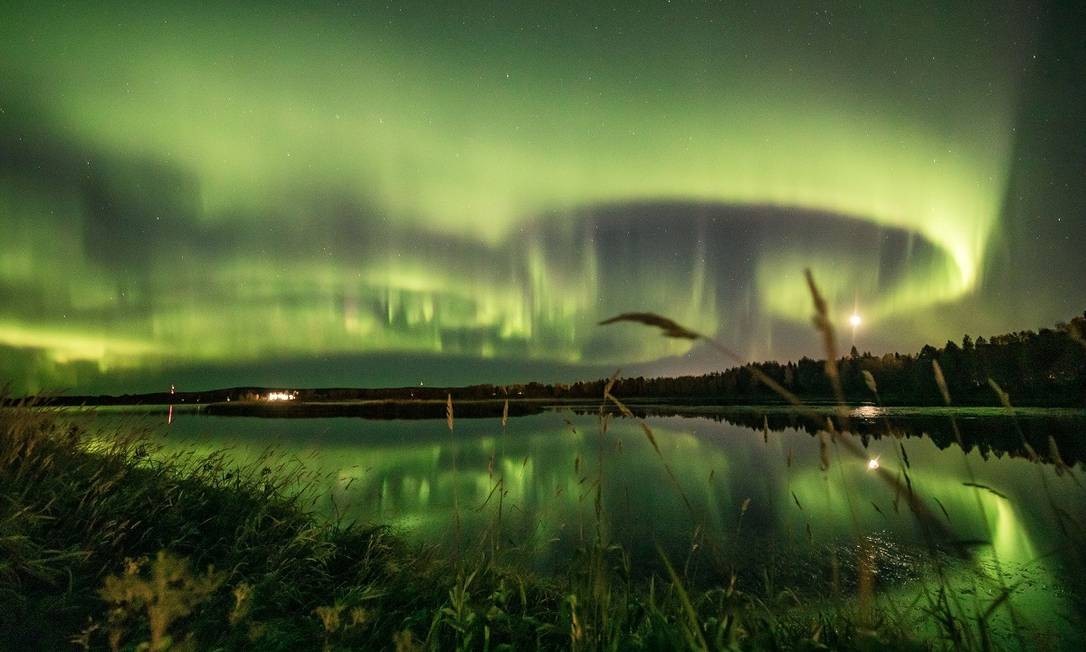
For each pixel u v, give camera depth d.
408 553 5.08
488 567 4.03
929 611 2.42
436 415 66.56
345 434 31.98
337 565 4.50
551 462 16.86
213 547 3.98
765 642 2.24
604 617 2.40
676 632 2.27
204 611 2.95
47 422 4.90
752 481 13.35
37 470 4.16
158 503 4.35
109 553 3.65
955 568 6.25
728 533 8.16
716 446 22.16
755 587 5.45
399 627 3.10
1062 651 3.52
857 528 1.76
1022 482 11.91
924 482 12.30
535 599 4.01
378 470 15.47
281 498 5.43
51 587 3.19
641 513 8.80
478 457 19.53
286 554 4.17
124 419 5.36
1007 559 6.48
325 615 2.47
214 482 5.33
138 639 2.61
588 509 8.02
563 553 5.71
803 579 5.92
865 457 1.48
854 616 2.44
